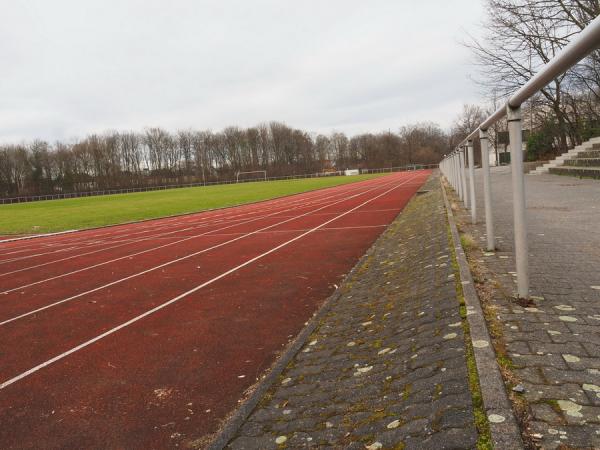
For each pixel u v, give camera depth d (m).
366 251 10.45
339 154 131.50
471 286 4.73
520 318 3.79
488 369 2.93
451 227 8.60
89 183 109.56
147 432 3.65
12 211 44.38
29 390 4.61
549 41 23.61
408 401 3.00
